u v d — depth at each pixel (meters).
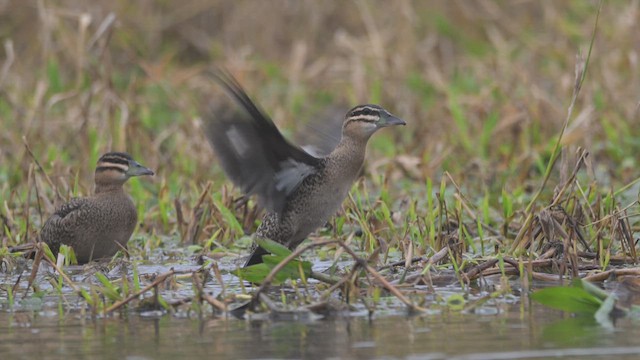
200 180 17.12
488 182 16.73
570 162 16.97
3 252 13.11
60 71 22.80
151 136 19.72
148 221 15.58
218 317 10.41
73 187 16.47
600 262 11.91
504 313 10.34
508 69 21.58
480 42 23.97
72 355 9.04
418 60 23.45
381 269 12.03
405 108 20.75
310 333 9.64
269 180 12.01
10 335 9.80
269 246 11.05
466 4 24.72
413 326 9.83
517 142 18.27
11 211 15.25
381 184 16.23
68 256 13.40
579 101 19.16
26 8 24.34
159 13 25.00
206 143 18.25
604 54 21.62
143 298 11.10
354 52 23.41
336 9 25.44
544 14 24.17
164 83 21.38
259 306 10.56
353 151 12.58
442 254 11.91
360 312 10.45
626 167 16.77
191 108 21.30
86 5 24.00
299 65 22.80
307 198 12.45
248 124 11.43
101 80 20.03
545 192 15.62
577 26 22.86
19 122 19.72
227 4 25.30
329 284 11.34
